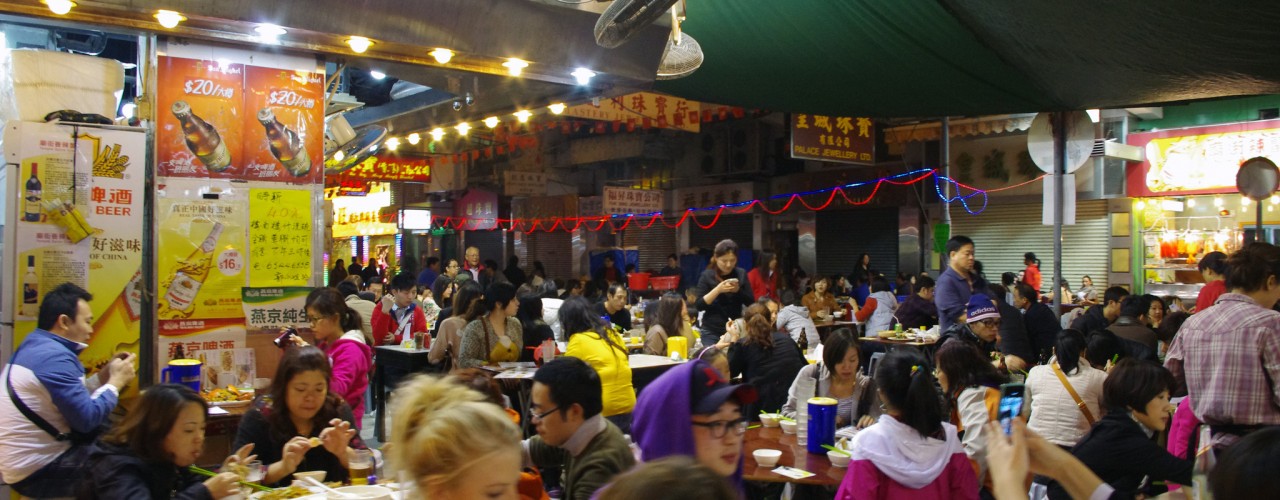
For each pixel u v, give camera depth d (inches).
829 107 345.4
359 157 423.8
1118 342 218.4
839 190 710.5
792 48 287.4
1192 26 204.1
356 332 217.2
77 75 214.8
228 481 129.0
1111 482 159.5
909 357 141.9
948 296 267.6
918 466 136.9
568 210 860.0
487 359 285.0
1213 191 539.8
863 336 497.0
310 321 224.7
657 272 797.2
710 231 813.9
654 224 860.6
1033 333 285.6
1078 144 324.2
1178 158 555.2
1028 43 245.0
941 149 565.9
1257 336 160.9
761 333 262.4
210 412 197.2
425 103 359.9
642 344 363.9
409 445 83.9
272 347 227.0
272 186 229.3
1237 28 200.8
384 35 219.8
